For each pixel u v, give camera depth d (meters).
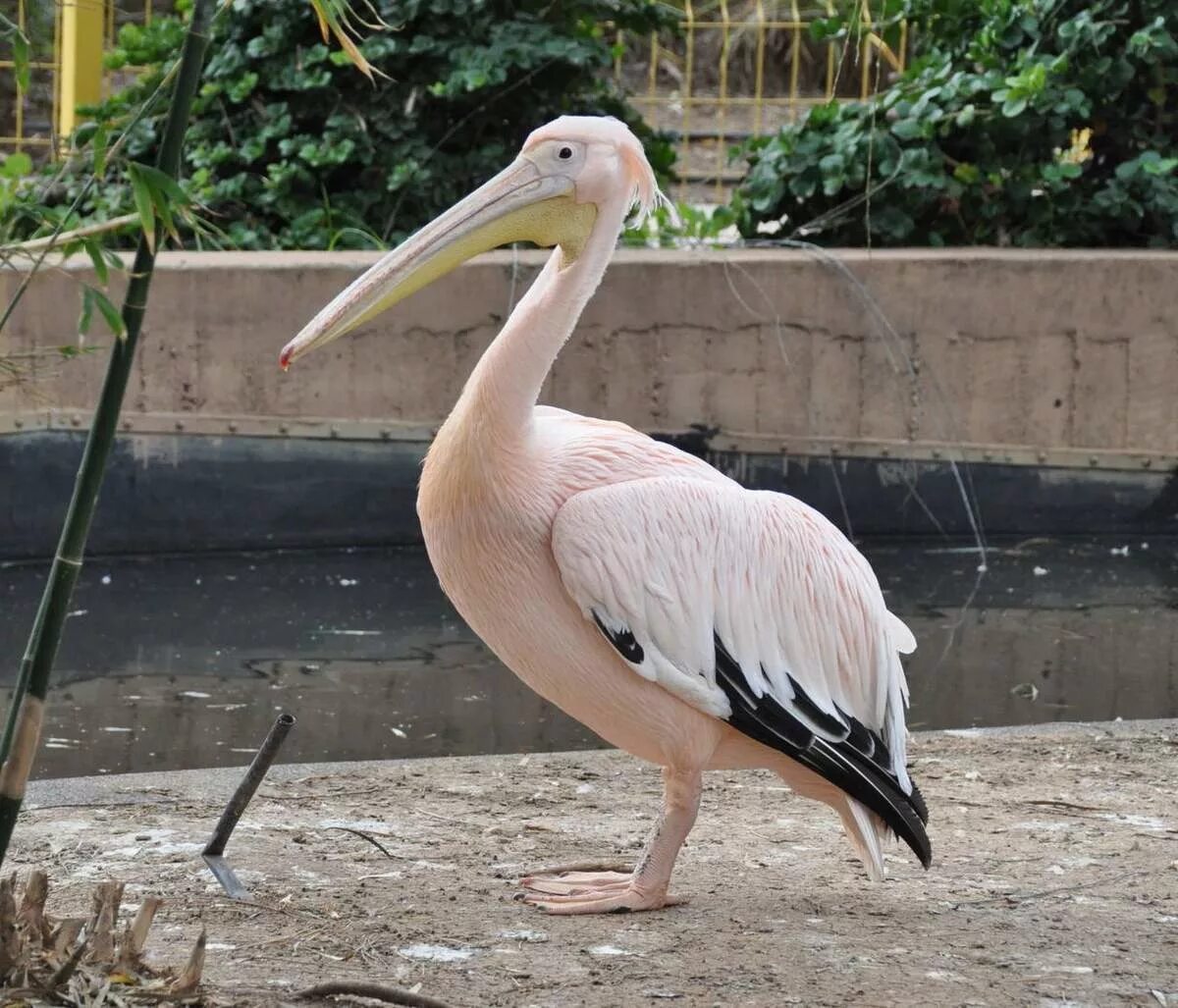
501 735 7.80
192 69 3.40
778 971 4.34
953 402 12.09
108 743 7.49
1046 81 12.86
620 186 4.84
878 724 5.01
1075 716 8.20
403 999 3.88
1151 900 5.01
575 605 4.70
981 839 5.61
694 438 11.83
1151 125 13.46
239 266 11.06
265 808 5.76
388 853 5.29
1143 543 12.30
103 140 3.68
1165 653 9.41
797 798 6.14
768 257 11.83
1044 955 4.52
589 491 4.67
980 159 13.12
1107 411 12.23
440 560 4.79
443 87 12.80
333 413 11.36
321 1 3.91
